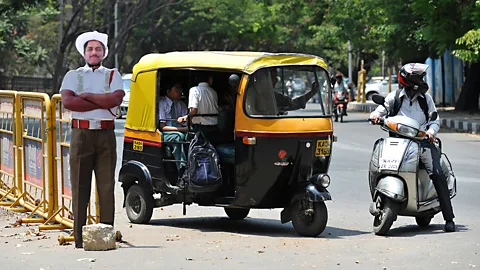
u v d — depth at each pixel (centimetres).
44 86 8562
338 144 3366
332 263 1176
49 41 8012
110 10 7306
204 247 1331
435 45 4850
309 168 1509
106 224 1325
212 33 9425
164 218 1769
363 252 1268
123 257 1228
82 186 1319
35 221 1617
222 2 9125
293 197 1491
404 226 1602
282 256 1238
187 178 1545
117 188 2188
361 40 6169
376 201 1459
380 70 15562
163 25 8806
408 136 1455
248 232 1571
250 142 1480
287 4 7588
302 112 1517
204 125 1563
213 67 1526
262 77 1495
